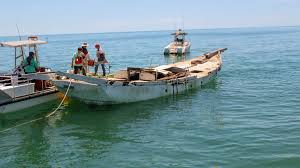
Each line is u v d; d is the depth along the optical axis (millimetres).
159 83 20641
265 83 26469
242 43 94688
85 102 18750
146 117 17375
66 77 18672
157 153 12711
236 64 39969
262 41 102625
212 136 14289
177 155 12422
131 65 43688
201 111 18391
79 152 13172
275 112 17812
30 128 16094
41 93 18484
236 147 12930
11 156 12938
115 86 18250
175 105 19641
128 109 18750
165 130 15328
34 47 19953
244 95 22234
